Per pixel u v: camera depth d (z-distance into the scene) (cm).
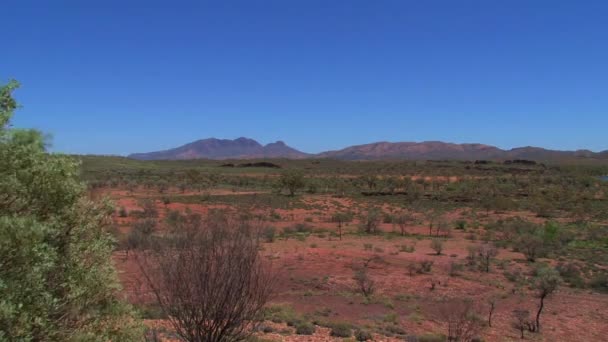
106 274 438
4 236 328
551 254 3288
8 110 394
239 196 6594
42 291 366
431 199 6969
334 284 2169
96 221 445
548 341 1500
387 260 2784
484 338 1481
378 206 6334
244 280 662
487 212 5869
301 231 4222
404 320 1625
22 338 326
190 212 4412
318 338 1233
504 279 2438
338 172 12925
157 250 727
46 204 407
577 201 6719
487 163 16125
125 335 444
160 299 673
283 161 17612
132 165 12175
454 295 2083
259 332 1188
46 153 414
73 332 397
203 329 649
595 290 2278
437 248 3152
